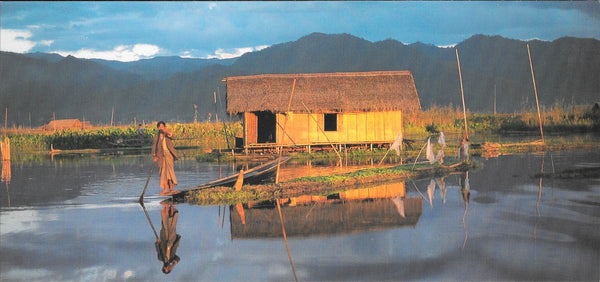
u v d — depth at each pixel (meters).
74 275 5.96
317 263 6.24
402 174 14.03
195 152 24.98
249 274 5.88
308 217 8.79
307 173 15.16
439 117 41.38
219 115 104.12
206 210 9.59
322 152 22.22
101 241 7.41
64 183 13.71
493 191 11.20
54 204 10.45
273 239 7.38
